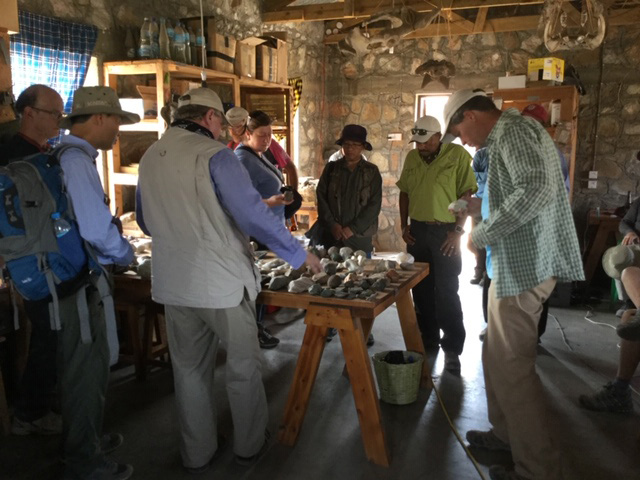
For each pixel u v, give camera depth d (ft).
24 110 8.77
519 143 6.68
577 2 18.78
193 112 7.38
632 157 20.63
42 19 11.78
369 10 18.65
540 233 6.86
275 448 8.44
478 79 22.70
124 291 9.86
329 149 25.14
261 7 20.02
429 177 11.47
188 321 7.47
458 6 17.99
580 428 9.16
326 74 24.85
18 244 6.66
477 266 19.24
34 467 7.98
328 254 10.36
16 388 9.80
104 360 7.39
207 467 7.86
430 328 12.55
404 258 10.10
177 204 7.07
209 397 7.84
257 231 7.23
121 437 8.59
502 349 7.20
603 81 20.66
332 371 11.35
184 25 13.94
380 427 7.93
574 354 12.64
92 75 13.21
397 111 24.11
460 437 8.71
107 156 13.78
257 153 11.66
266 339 12.69
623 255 11.27
